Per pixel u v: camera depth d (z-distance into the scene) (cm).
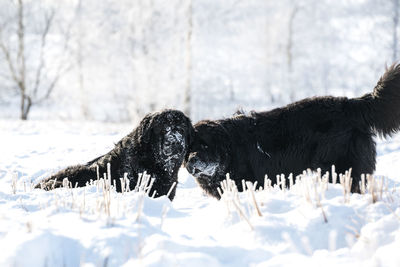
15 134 2133
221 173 813
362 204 482
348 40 4384
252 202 521
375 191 505
